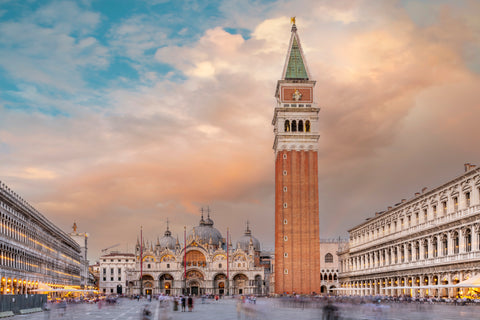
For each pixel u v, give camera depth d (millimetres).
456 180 111750
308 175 190750
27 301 86688
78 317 79812
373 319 64062
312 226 187500
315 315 82438
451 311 80688
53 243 168375
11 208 112062
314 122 195250
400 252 144125
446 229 114438
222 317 80250
